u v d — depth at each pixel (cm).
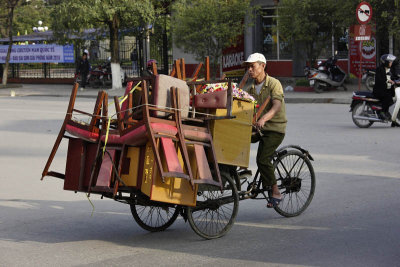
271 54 3014
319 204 793
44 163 1111
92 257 588
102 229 700
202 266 552
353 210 756
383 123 1599
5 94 2983
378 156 1112
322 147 1218
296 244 619
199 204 642
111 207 808
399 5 2231
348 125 1563
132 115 598
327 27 2525
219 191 690
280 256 579
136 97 624
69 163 633
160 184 591
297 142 1285
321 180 931
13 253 604
